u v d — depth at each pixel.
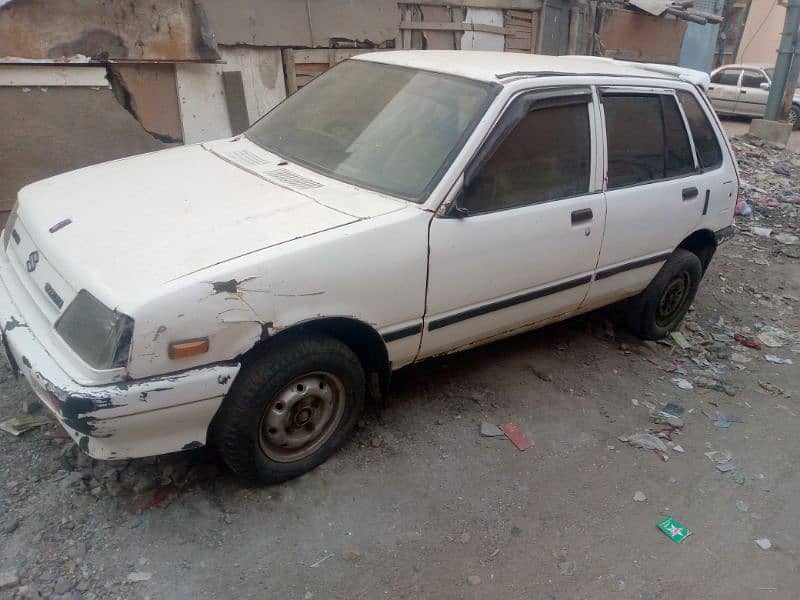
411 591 2.65
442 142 3.25
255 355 2.76
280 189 3.16
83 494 2.87
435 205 3.08
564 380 4.23
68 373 2.38
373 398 3.53
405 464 3.31
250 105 7.09
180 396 2.48
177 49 5.96
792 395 4.43
